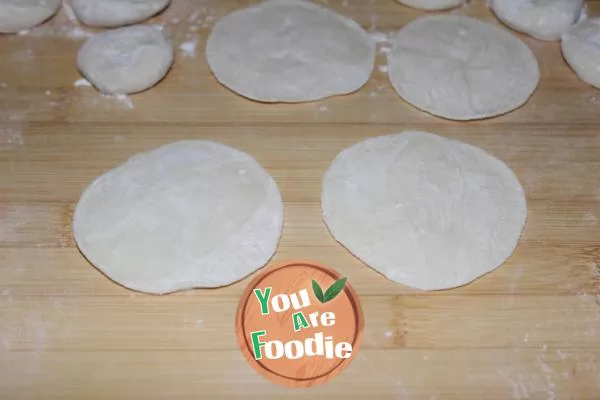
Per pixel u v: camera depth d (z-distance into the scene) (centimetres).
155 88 121
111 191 106
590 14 135
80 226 103
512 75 123
